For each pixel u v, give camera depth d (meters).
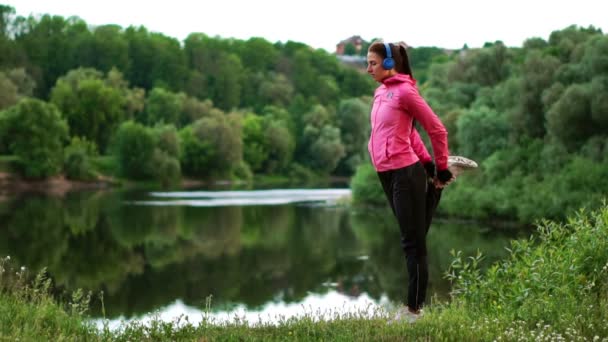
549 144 34.28
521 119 36.47
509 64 49.16
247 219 38.19
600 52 33.38
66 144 85.88
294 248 27.19
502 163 35.62
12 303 6.49
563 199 30.03
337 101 141.50
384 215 40.34
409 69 5.45
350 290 18.75
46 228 33.94
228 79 135.62
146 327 5.88
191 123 107.94
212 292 18.66
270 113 116.06
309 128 105.06
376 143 5.39
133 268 22.80
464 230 31.25
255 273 21.69
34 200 52.91
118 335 5.77
